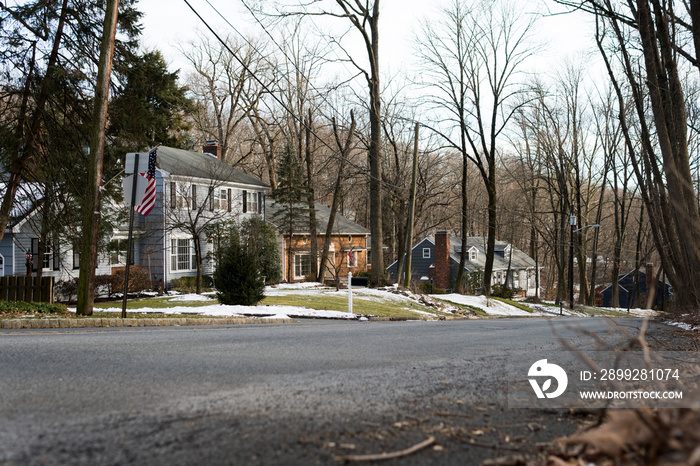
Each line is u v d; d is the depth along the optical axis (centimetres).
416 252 6256
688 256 2116
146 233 3403
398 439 423
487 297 3978
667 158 1944
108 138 2148
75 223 2261
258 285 2217
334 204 4212
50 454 367
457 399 562
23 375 616
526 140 5025
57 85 1972
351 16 3362
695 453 245
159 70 2256
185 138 5153
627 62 2339
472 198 7500
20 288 1953
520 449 407
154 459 364
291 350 877
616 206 5262
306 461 368
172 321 1590
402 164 5609
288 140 4738
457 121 4134
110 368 666
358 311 2445
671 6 2105
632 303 6681
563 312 3959
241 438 411
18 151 2027
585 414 513
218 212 3681
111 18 1636
